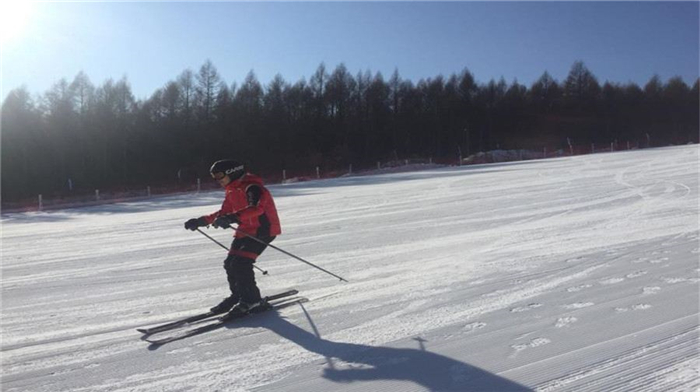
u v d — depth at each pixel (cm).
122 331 532
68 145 5397
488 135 7294
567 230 995
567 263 718
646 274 637
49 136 5356
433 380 386
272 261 848
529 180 2114
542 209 1315
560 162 3122
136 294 682
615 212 1189
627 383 365
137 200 3153
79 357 460
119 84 5759
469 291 609
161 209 2183
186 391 385
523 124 7438
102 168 5462
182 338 496
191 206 2225
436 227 1138
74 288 730
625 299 545
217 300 641
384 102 6900
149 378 411
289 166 5959
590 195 1521
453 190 1925
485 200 1565
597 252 776
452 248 891
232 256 552
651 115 7562
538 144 7206
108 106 5650
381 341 466
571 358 409
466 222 1186
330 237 1076
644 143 7069
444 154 6962
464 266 744
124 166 5522
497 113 7375
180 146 5712
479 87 7375
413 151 6894
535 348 432
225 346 472
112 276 798
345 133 6638
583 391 358
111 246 1109
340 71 6806
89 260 944
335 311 559
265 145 6097
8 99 5256
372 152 6688
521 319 503
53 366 442
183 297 659
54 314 601
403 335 478
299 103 6662
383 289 642
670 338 436
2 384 410
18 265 921
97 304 640
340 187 2522
